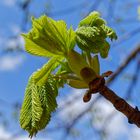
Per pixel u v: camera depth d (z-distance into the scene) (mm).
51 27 394
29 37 396
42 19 395
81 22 397
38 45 395
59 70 408
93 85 383
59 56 399
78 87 396
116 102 381
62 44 395
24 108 382
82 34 385
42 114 380
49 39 395
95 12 396
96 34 382
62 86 404
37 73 392
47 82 392
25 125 376
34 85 388
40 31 395
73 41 393
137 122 378
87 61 396
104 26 391
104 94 384
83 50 386
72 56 394
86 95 387
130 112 379
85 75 386
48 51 397
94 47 383
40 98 384
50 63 398
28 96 386
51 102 386
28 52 401
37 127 375
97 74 391
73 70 394
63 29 394
